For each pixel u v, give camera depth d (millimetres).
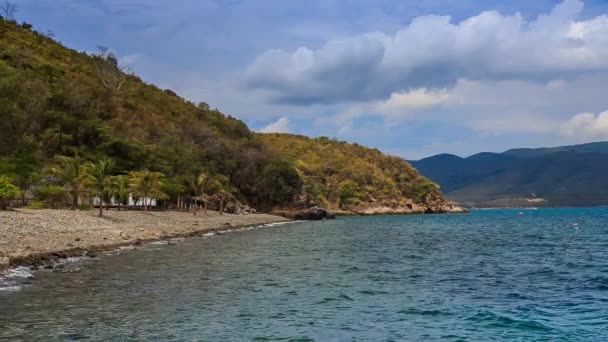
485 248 53438
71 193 72812
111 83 164500
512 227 104500
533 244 59344
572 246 56469
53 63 149750
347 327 18203
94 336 16156
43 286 24797
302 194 162375
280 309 20891
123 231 56688
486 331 17828
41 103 104562
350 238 67875
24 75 113688
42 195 71250
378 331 17703
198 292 24375
